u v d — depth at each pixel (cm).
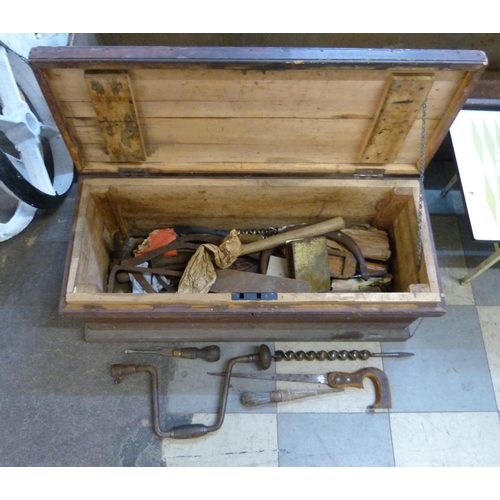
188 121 127
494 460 150
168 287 154
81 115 124
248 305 128
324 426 153
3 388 153
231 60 105
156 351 156
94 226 147
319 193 151
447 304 173
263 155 142
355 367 160
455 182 186
